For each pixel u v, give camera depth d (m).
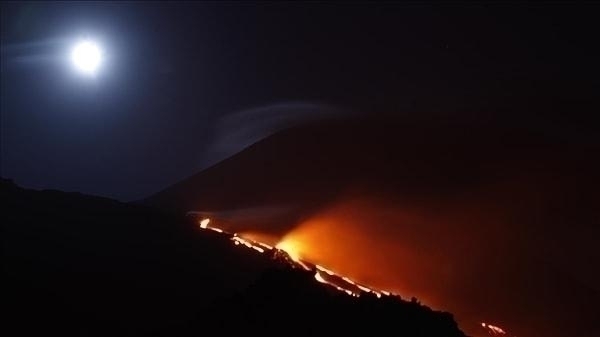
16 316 13.89
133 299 16.31
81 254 19.16
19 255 17.81
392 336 12.94
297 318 13.42
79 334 13.59
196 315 13.94
